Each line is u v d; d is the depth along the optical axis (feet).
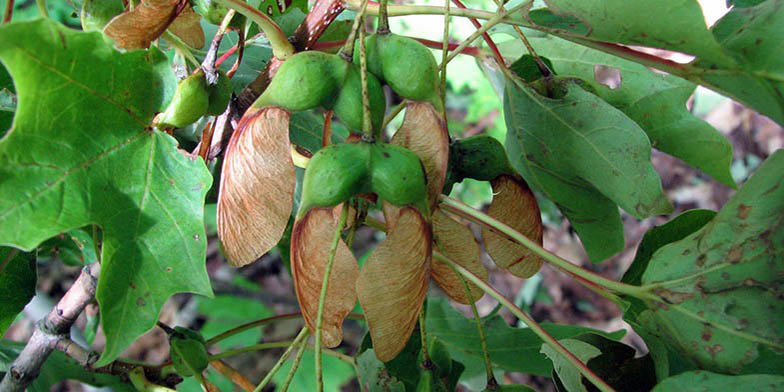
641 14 0.39
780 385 0.39
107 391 0.60
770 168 0.41
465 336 0.66
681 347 0.44
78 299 0.50
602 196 0.51
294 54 0.42
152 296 0.39
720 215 0.43
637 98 0.53
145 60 0.40
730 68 0.41
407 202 0.38
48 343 0.51
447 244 0.45
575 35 0.43
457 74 1.53
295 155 0.47
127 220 0.39
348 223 0.43
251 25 0.55
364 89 0.38
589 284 0.49
